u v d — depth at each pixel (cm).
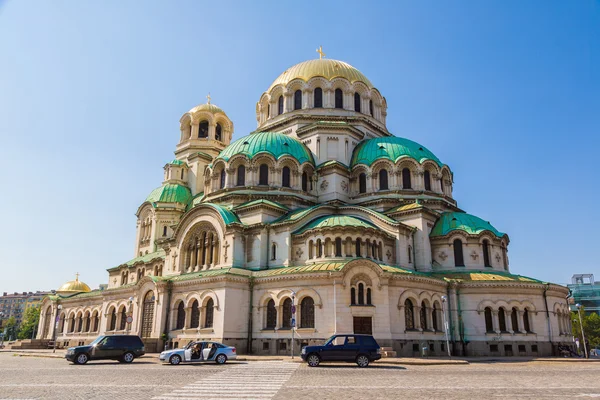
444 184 6844
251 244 5650
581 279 18362
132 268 7606
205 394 1989
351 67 7938
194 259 6009
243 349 4984
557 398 1892
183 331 5284
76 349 3906
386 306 4641
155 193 8138
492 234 5934
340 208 6100
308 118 7250
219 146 8894
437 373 3009
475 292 5319
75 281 9794
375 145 6806
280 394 1989
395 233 5678
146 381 2502
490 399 1861
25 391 2091
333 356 3503
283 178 6394
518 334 5181
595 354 6091
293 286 4909
